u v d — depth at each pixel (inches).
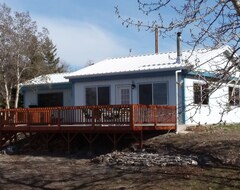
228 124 967.0
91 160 753.6
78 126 844.6
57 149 900.0
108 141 856.3
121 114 784.9
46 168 711.7
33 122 922.7
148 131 826.2
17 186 591.2
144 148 775.1
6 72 1419.8
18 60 1419.8
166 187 539.8
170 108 837.8
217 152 667.4
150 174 612.1
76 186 575.5
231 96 360.2
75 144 890.1
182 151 709.3
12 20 1430.9
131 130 768.3
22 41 1429.6
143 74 978.7
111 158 730.2
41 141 935.7
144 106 787.4
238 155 645.9
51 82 1299.2
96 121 821.9
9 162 792.9
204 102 372.8
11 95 1577.3
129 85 1005.2
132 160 698.2
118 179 597.3
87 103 1077.1
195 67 390.6
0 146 971.3
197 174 589.3
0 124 978.1
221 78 360.2
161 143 765.9
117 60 1187.3
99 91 1058.1
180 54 942.4
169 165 656.4
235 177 564.4
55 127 881.5
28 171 691.4
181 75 922.1
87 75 1059.9
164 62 1015.6
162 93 949.2
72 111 860.6
